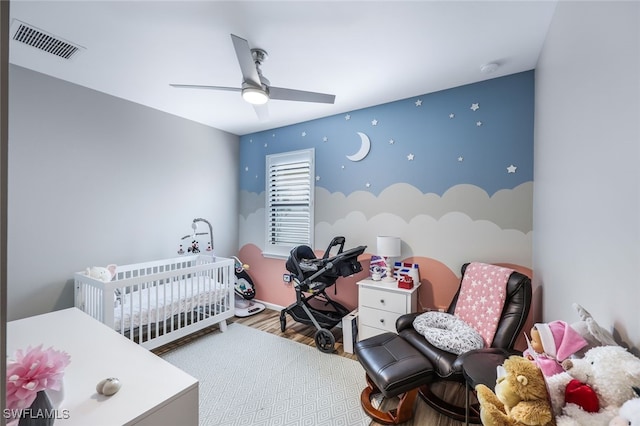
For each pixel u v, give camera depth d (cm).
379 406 189
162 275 249
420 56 207
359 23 170
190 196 357
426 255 274
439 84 254
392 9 158
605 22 91
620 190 82
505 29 175
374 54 205
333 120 335
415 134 281
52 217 242
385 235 298
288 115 337
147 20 167
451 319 210
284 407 188
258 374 226
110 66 223
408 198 285
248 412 183
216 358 250
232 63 218
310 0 152
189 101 294
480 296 211
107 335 144
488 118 245
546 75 177
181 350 265
